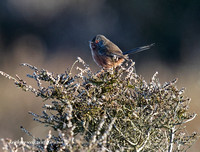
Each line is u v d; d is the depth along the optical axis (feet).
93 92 16.84
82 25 102.27
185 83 59.93
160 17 92.02
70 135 14.39
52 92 16.31
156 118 17.33
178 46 88.12
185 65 79.92
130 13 96.63
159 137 17.74
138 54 79.71
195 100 46.44
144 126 16.80
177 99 17.58
